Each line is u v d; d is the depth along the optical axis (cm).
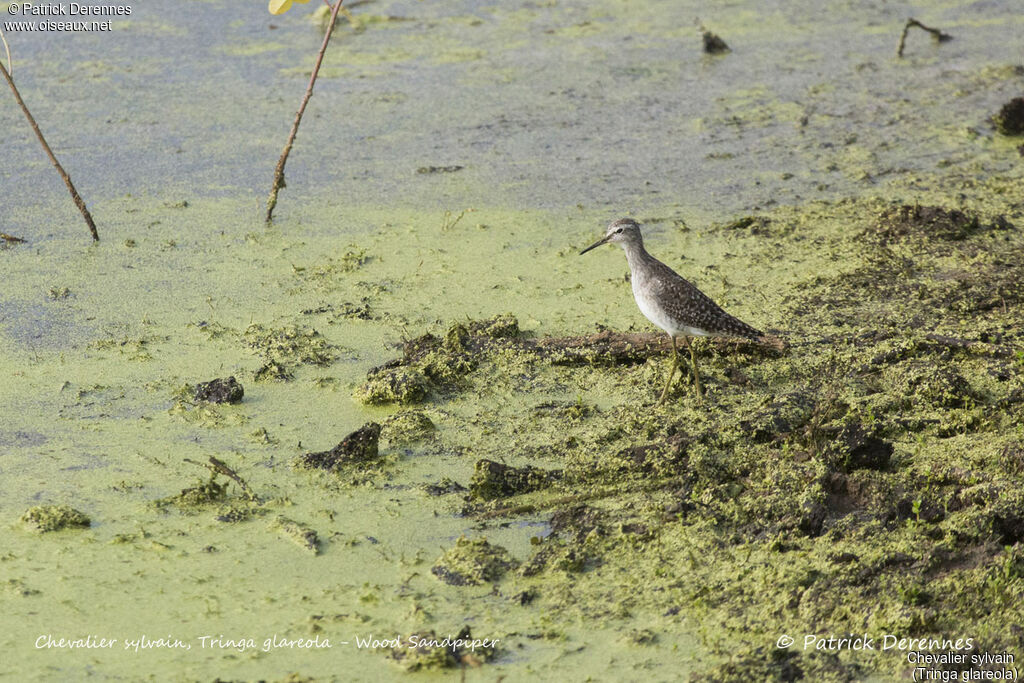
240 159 1903
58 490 1077
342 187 1798
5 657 866
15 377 1273
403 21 2683
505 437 1168
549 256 1566
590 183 1820
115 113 2091
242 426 1190
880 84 2284
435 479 1098
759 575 935
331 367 1303
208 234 1628
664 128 2062
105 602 928
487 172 1861
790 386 1239
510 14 2759
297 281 1495
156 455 1136
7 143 1947
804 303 1407
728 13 2786
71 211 1697
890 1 2892
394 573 965
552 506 1053
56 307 1423
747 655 843
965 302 1382
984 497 991
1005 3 2878
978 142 1980
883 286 1443
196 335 1363
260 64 2372
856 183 1814
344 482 1091
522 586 943
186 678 846
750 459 1088
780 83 2297
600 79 2317
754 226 1642
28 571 965
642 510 1030
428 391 1255
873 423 1130
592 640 880
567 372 1291
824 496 1018
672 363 1248
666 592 927
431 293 1464
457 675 846
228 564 976
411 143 1981
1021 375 1216
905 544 955
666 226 1659
